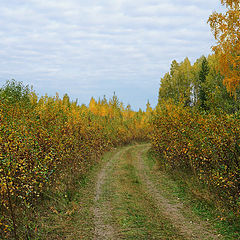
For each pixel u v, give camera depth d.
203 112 12.88
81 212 10.71
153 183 16.23
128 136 50.69
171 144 17.28
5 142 8.20
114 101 64.12
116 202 12.30
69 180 15.04
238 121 10.02
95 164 23.98
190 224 9.12
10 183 7.54
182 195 12.79
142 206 11.58
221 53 13.05
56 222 9.24
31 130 11.04
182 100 17.98
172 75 59.34
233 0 12.55
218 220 9.12
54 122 14.46
